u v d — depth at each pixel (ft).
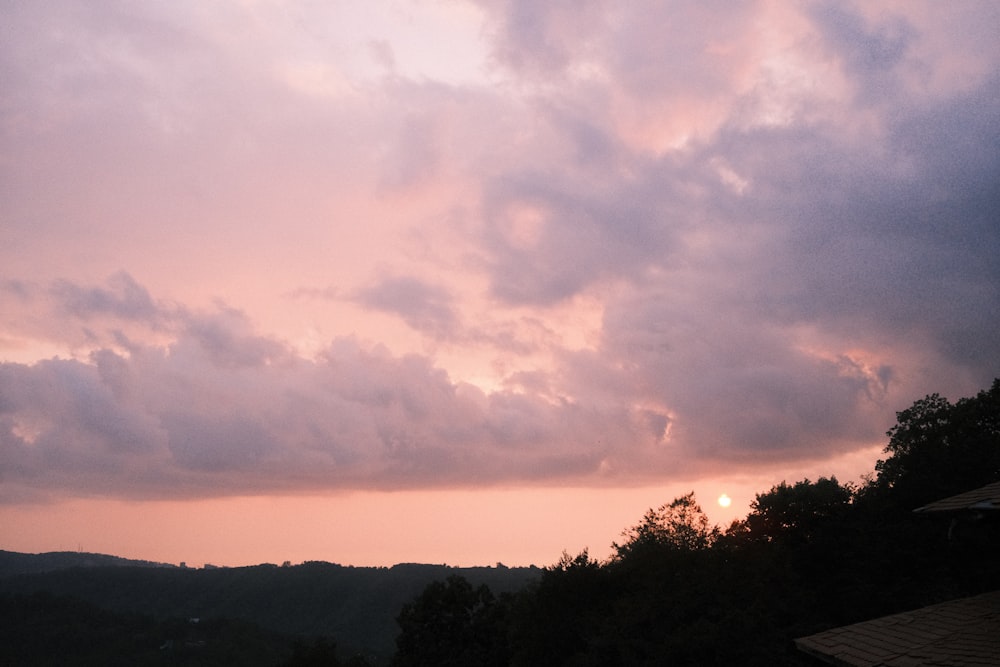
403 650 183.01
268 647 337.72
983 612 46.37
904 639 45.39
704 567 108.27
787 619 111.34
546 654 120.57
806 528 130.62
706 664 92.12
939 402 136.77
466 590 187.83
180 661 314.14
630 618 101.86
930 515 50.62
